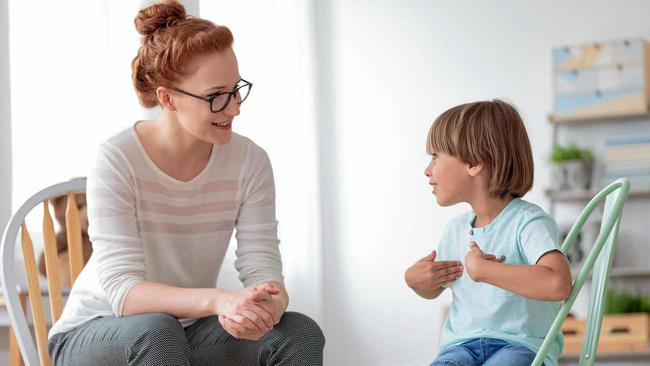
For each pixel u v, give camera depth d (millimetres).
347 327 4840
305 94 4785
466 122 2041
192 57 1902
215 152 2068
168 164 2033
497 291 1964
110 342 1865
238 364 1949
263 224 2133
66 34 4301
